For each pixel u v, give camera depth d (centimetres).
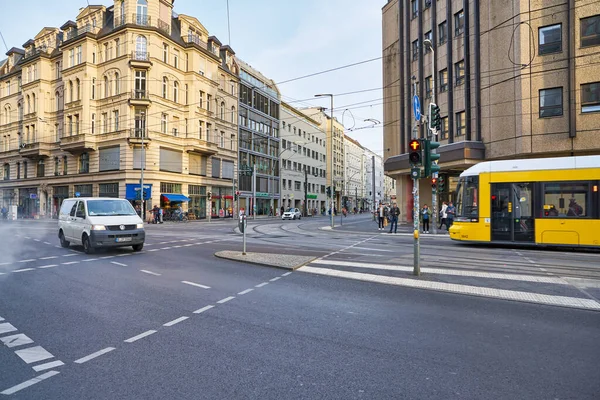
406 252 1269
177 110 3919
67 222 1325
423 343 448
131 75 3562
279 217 5450
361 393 328
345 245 1506
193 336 471
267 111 5694
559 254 1215
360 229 2552
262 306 609
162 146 3712
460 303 629
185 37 4084
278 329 498
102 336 470
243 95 5091
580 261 1057
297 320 537
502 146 2167
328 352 420
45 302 629
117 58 3625
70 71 3881
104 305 612
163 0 3822
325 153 7931
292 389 335
